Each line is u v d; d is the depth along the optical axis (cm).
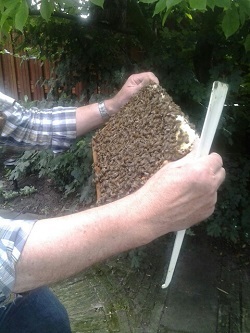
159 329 232
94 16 288
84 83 324
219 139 297
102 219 86
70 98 335
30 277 85
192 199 85
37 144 180
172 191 84
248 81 294
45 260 83
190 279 273
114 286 271
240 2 160
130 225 85
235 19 162
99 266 291
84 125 180
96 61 307
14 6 163
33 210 371
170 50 270
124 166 136
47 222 88
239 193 285
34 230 86
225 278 273
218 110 90
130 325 237
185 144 118
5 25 201
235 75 257
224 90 88
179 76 262
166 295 259
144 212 86
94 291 268
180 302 253
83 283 276
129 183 121
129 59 305
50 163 346
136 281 275
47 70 478
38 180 418
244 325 232
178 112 141
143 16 288
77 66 317
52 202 377
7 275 83
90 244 85
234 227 286
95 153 164
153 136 138
